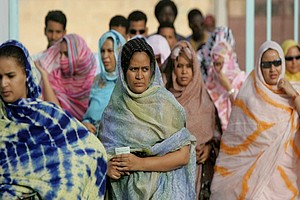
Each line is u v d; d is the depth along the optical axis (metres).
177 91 12.24
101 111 13.20
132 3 22.98
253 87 12.16
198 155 12.09
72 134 8.86
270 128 11.91
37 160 8.68
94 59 14.53
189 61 12.20
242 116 12.11
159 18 18.09
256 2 21.22
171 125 10.24
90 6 22.56
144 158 10.12
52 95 12.98
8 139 8.70
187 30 24.16
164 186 10.18
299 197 11.87
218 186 12.12
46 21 16.23
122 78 10.24
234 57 15.34
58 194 8.61
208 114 12.22
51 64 14.49
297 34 20.89
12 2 15.25
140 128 10.18
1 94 8.69
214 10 23.75
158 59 14.66
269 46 12.13
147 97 10.21
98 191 9.03
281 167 11.86
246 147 12.03
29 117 8.72
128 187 10.12
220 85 15.06
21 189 8.60
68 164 8.73
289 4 21.22
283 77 12.16
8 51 8.70
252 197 11.80
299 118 11.95
